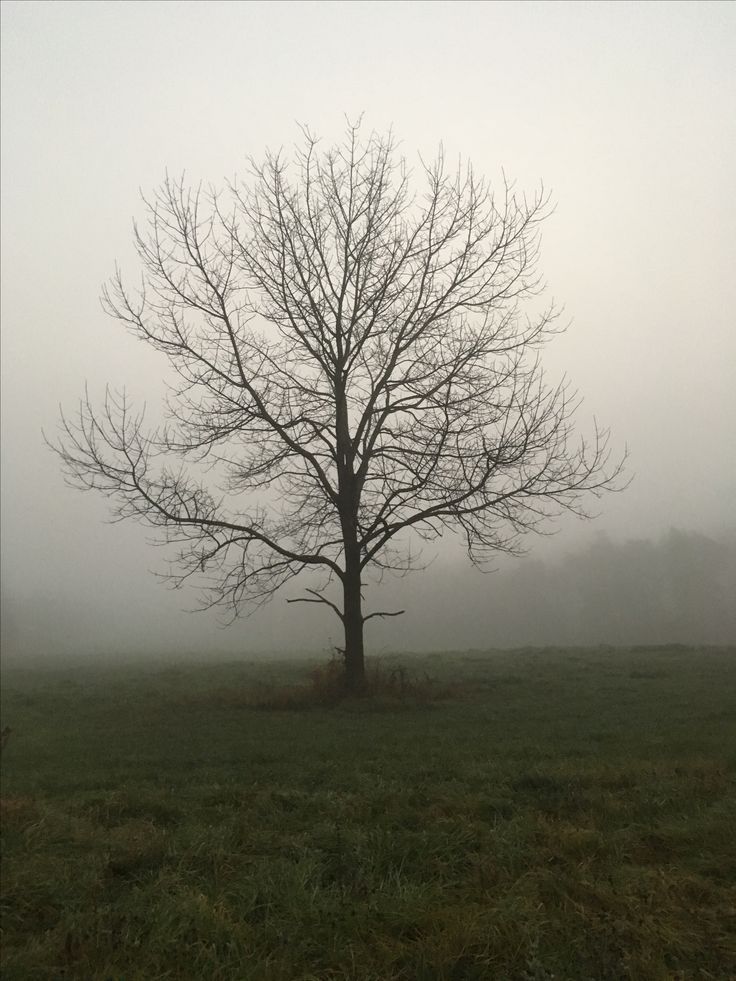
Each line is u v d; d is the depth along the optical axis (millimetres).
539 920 5180
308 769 9453
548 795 7891
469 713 13695
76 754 10930
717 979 4586
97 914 5348
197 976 4664
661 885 5621
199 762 10133
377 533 17469
